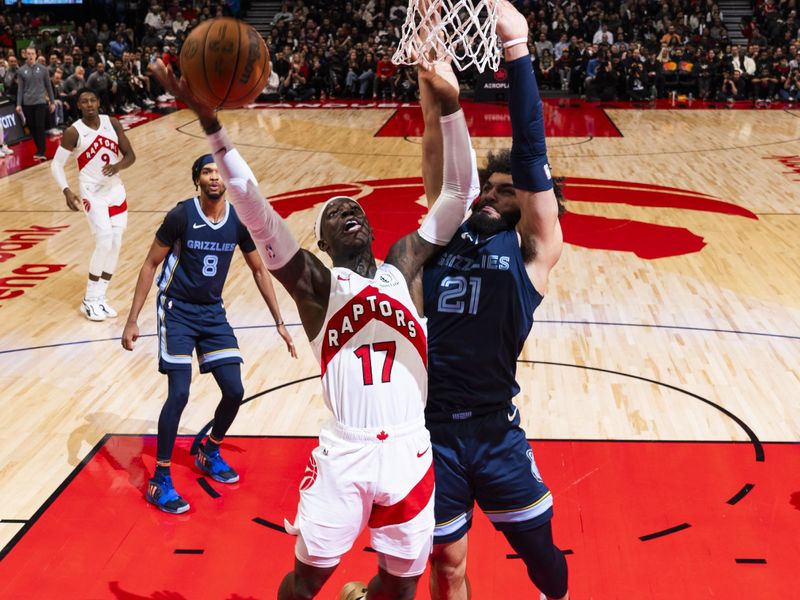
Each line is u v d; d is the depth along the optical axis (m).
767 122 17.91
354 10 24.64
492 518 3.15
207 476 4.76
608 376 6.04
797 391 5.79
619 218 10.37
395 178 12.59
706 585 3.79
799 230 9.81
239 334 6.86
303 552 2.81
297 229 9.88
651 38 22.03
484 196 3.12
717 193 11.67
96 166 6.98
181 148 15.20
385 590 2.92
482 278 3.01
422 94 3.15
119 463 4.91
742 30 24.09
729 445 5.05
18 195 11.70
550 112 19.67
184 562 4.00
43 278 8.27
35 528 4.25
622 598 3.70
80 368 6.23
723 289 7.86
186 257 4.52
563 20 22.92
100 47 19.92
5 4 24.89
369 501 2.79
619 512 4.36
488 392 3.05
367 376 2.76
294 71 21.83
